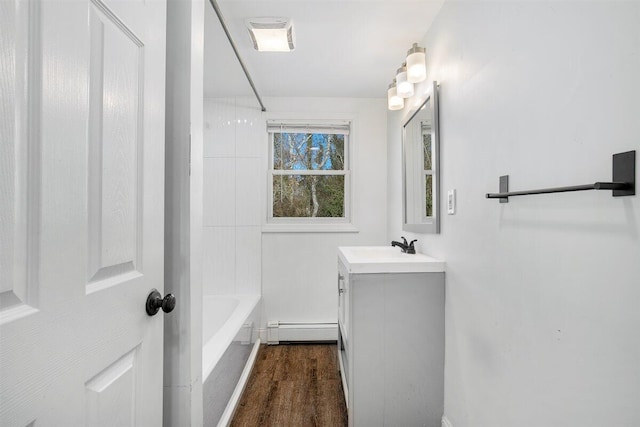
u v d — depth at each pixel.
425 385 1.53
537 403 0.88
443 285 1.54
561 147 0.79
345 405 1.83
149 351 0.79
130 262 0.72
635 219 0.61
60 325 0.52
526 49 0.93
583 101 0.73
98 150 0.62
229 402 1.72
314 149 2.92
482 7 1.18
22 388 0.46
